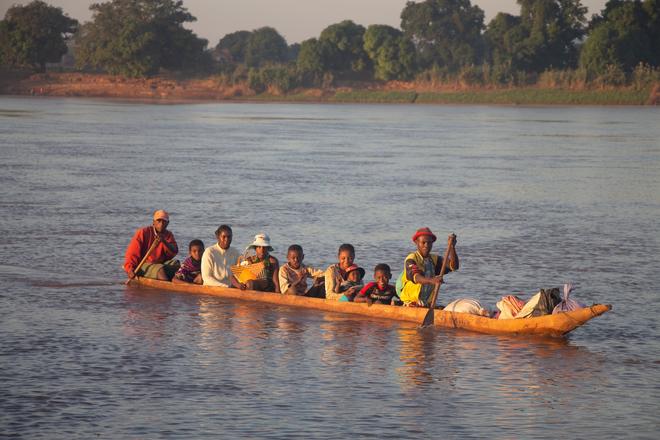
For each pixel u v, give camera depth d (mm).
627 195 101625
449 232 75062
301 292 50406
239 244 68500
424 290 46781
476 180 116250
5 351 39094
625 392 34875
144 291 52281
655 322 46156
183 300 50094
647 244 70000
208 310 47719
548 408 32938
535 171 129250
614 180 117312
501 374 36969
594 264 62000
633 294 52969
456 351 40281
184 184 106625
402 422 31250
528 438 30031
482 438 29938
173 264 54562
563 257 64438
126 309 47656
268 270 51219
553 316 42125
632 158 153500
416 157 153250
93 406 32406
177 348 40156
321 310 47906
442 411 32438
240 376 36156
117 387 34500
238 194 97812
